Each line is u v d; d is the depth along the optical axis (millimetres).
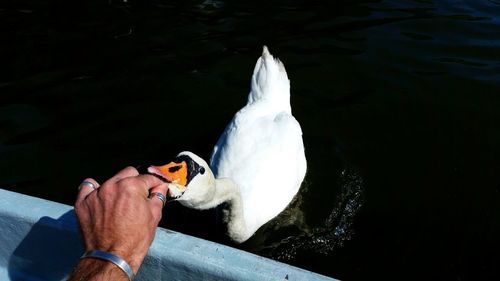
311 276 770
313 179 1665
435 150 1741
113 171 1589
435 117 1878
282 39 2283
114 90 1946
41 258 914
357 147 1763
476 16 2482
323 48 2223
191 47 2215
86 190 681
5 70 2061
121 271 590
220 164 1587
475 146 1756
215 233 1452
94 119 1803
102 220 607
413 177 1646
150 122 1802
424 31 2357
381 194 1594
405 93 1986
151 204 649
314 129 1835
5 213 883
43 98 1901
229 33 2328
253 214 1484
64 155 1646
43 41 2250
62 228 852
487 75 2082
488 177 1637
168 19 2441
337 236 1474
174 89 1960
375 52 2205
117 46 2217
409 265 1373
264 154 1566
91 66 2082
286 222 1545
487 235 1461
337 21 2436
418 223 1498
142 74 2037
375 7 2568
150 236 629
